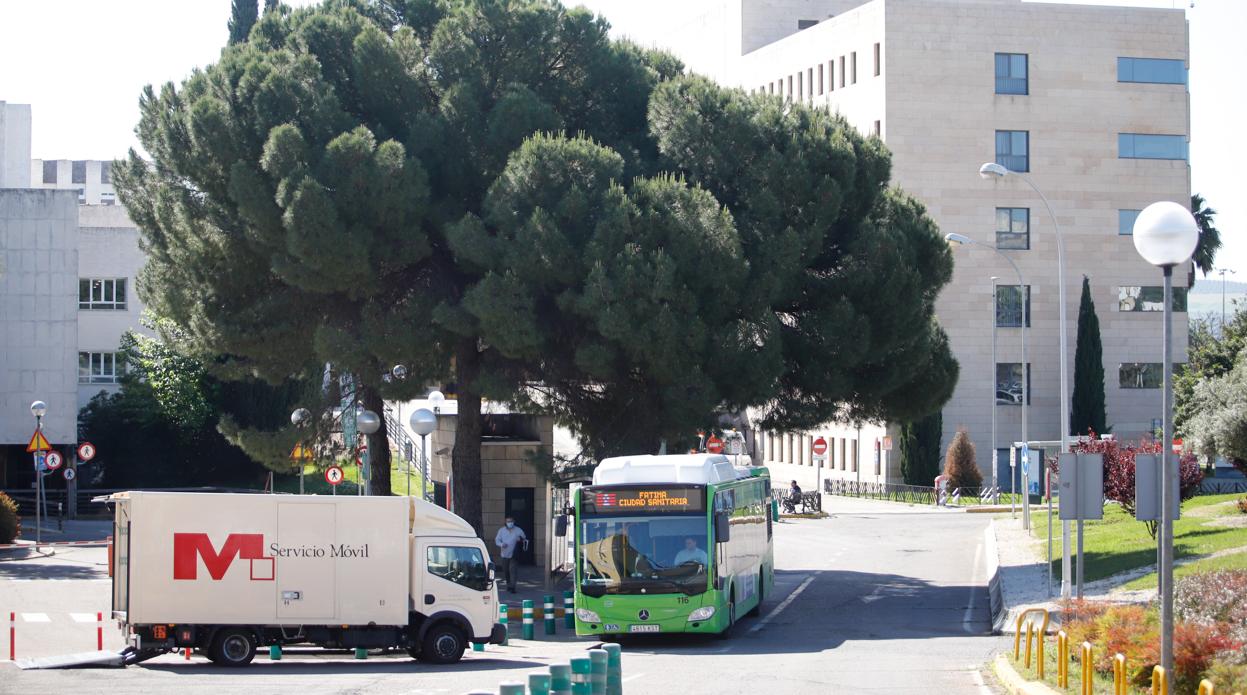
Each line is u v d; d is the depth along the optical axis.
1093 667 16.48
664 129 36.25
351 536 22.48
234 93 35.47
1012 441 75.50
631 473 26.56
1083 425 72.50
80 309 65.75
